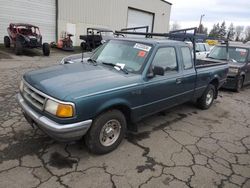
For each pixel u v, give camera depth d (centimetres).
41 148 361
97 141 341
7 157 333
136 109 387
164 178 318
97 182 299
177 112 580
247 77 902
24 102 359
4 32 1756
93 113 320
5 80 739
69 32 2161
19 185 282
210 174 336
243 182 325
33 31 1702
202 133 469
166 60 441
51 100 304
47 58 1384
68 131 300
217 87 637
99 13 2361
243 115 601
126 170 327
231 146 425
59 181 295
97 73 375
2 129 409
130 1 2641
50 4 1972
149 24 2986
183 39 555
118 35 646
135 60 409
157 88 414
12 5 1750
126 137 421
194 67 524
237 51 912
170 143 414
